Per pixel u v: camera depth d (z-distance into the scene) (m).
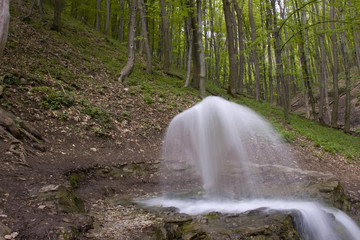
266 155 8.75
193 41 16.58
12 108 7.05
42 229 3.29
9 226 3.23
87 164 6.56
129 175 6.98
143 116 10.28
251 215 4.78
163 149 8.41
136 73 15.42
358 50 18.73
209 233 3.96
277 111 17.38
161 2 16.30
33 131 6.67
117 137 8.48
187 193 6.38
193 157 7.55
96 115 8.81
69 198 4.40
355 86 29.28
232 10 24.41
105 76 12.73
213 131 7.40
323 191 6.61
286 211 5.01
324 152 11.29
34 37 13.45
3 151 5.36
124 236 3.72
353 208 6.76
